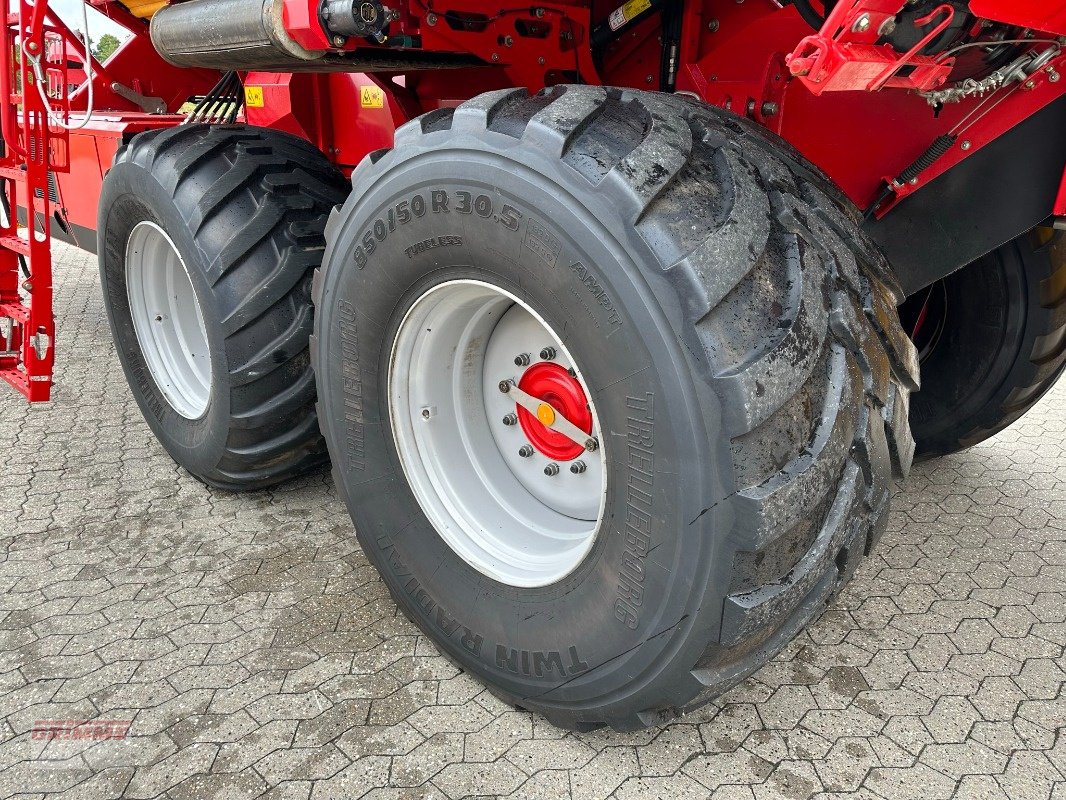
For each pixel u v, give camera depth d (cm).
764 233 137
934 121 196
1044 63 168
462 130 155
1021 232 196
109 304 309
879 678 200
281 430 258
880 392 145
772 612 139
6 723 183
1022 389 272
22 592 231
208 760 173
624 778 169
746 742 179
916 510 282
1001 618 224
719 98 218
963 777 170
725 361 127
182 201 243
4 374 340
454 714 187
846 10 123
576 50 239
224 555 251
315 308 201
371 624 219
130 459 318
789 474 132
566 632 165
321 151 301
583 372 148
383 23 174
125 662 203
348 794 165
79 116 387
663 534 140
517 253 149
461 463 201
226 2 198
